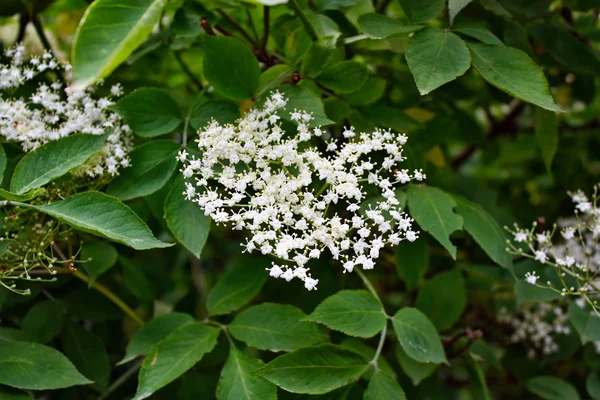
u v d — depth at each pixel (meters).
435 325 0.72
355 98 0.71
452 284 0.72
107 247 0.71
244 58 0.66
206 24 0.68
